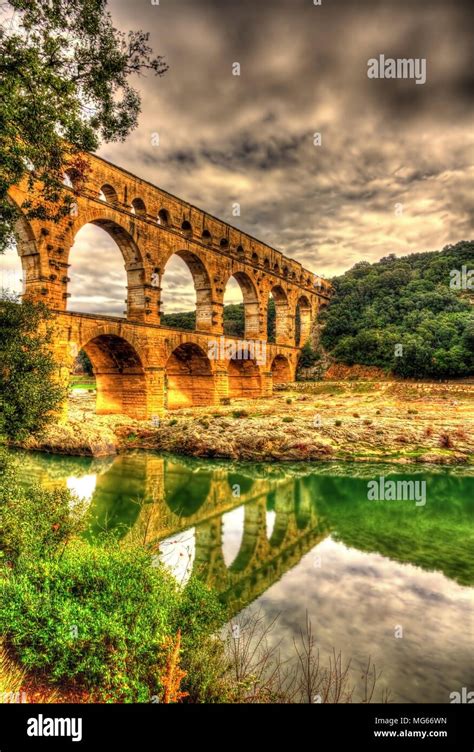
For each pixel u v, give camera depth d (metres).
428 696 8.17
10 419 13.39
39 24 11.11
